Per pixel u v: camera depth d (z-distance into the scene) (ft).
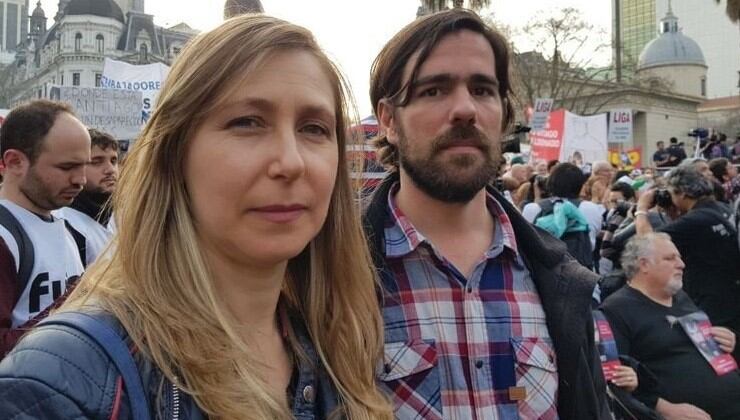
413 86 2.37
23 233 3.40
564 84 53.72
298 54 1.63
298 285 1.96
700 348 4.58
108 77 13.00
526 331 2.34
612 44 64.34
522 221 2.54
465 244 2.46
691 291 6.26
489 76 2.39
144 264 1.53
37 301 3.39
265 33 1.58
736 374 4.64
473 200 2.49
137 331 1.43
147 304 1.48
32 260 3.38
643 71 87.56
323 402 1.80
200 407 1.44
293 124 1.60
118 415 1.30
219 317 1.53
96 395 1.29
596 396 2.34
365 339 1.98
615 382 4.02
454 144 2.33
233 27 1.61
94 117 11.41
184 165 1.61
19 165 3.57
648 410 4.08
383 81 2.55
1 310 3.14
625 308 4.70
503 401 2.24
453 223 2.46
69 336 1.33
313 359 1.84
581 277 2.38
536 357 2.30
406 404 2.16
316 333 1.89
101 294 1.48
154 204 1.58
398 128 2.45
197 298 1.54
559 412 2.34
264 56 1.56
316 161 1.61
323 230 1.97
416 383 2.19
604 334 4.15
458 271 2.35
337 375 1.86
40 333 1.34
